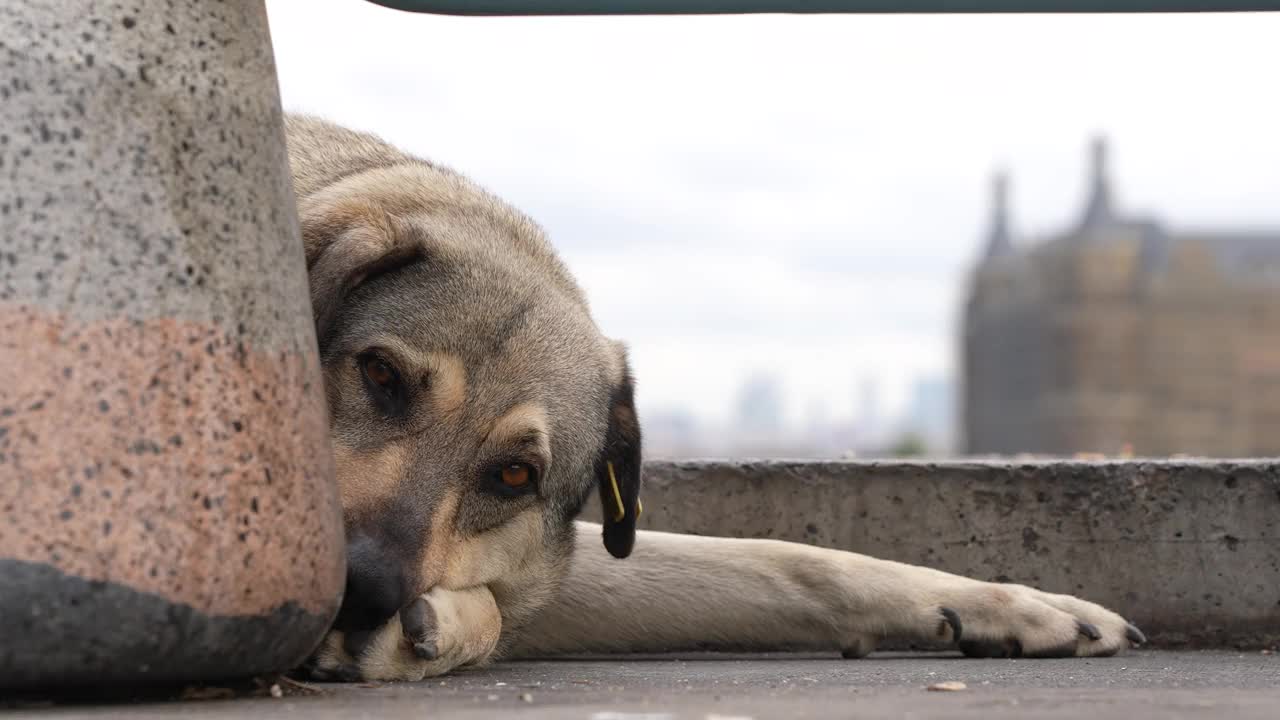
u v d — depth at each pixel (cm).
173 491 145
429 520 173
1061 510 205
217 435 146
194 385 146
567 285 192
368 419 176
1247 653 200
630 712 146
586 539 194
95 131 146
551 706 148
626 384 192
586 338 188
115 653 144
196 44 149
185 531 145
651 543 191
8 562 142
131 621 144
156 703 148
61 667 144
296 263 153
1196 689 161
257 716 143
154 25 148
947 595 188
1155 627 204
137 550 144
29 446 142
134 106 147
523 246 192
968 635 187
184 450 145
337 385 177
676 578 189
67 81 146
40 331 143
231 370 147
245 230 150
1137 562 204
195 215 148
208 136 149
